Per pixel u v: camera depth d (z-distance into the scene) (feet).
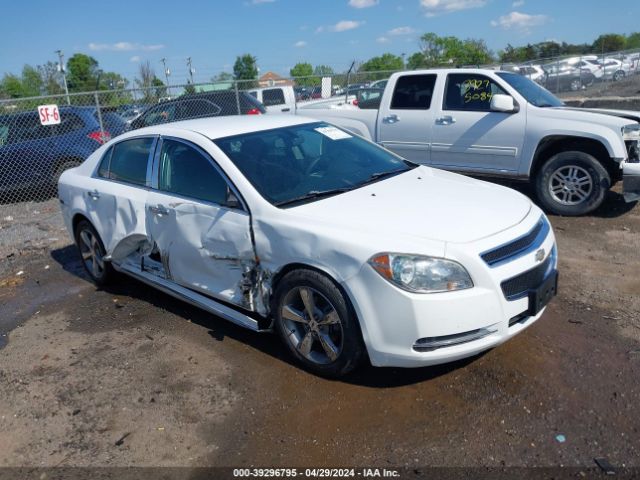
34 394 12.45
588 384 11.03
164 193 14.51
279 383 11.93
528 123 23.03
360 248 10.46
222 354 13.34
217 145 13.61
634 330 12.95
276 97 51.08
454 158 25.46
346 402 11.10
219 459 9.90
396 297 10.11
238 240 12.48
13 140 33.01
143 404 11.68
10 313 17.33
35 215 29.84
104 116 35.50
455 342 10.23
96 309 16.85
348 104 35.42
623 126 21.07
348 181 13.65
